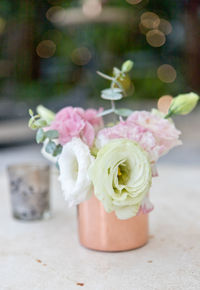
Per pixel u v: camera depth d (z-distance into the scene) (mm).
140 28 6145
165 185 921
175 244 616
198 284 511
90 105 3828
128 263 565
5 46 5840
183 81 6102
